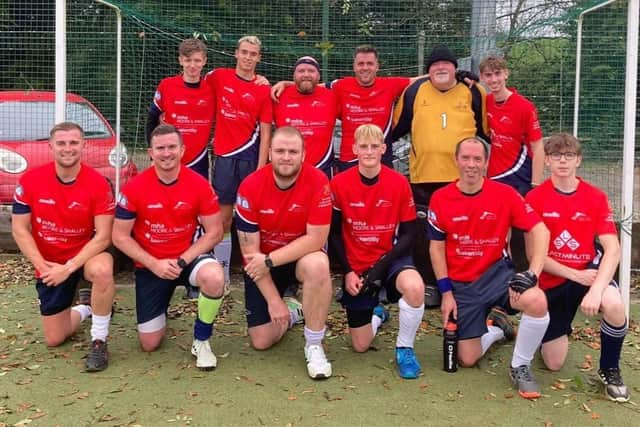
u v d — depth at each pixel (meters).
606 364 3.29
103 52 6.42
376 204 3.62
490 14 5.77
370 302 3.72
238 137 4.85
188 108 4.83
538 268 3.32
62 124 3.51
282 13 6.26
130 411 3.05
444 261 3.62
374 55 4.55
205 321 3.53
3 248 5.96
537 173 4.53
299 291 4.85
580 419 3.03
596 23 5.77
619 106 5.84
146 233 3.62
